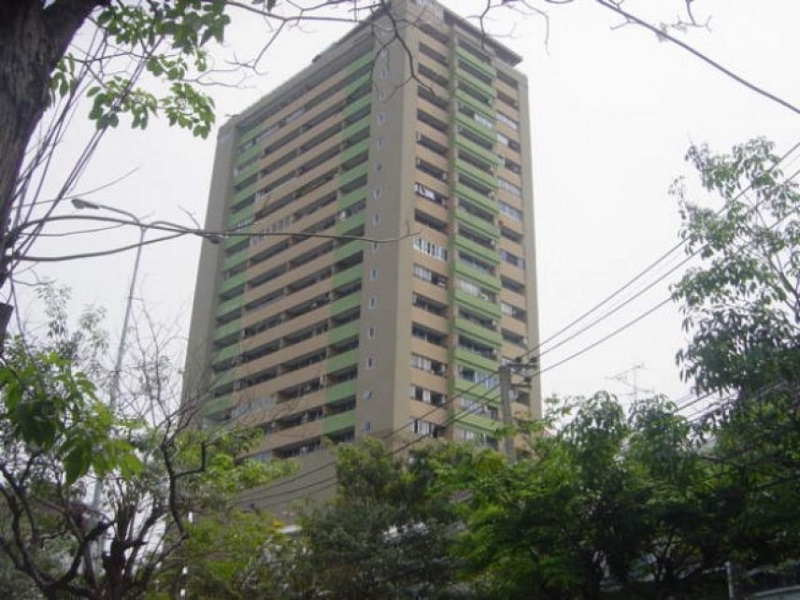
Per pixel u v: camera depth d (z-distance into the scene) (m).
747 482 10.23
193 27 5.19
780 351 9.26
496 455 14.57
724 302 9.77
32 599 13.57
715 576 13.18
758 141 10.35
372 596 19.25
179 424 11.02
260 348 53.50
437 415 46.34
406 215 49.44
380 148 51.88
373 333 47.38
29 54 3.39
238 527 15.09
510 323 52.75
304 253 53.41
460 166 53.06
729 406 9.72
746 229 10.10
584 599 12.99
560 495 12.63
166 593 13.85
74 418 4.90
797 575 12.92
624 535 12.43
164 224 4.56
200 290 57.69
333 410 48.00
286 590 19.33
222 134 62.19
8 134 3.24
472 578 17.50
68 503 8.66
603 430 11.38
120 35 5.20
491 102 56.53
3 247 3.79
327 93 55.81
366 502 22.05
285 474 17.41
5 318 3.71
